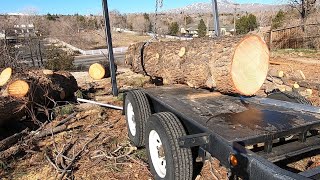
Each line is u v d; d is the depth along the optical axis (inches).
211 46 165.3
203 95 170.2
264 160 92.7
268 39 909.8
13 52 578.9
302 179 81.0
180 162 124.9
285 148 118.7
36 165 173.0
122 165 166.6
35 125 238.5
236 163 100.8
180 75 193.8
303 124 120.0
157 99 164.6
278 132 113.0
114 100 298.5
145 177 152.9
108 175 156.2
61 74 303.6
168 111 153.7
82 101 289.3
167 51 211.3
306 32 886.4
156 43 238.5
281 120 125.4
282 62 553.9
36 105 252.5
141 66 253.1
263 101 156.3
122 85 374.3
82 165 168.6
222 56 155.0
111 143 197.0
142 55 250.8
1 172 165.6
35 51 756.0
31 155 186.1
